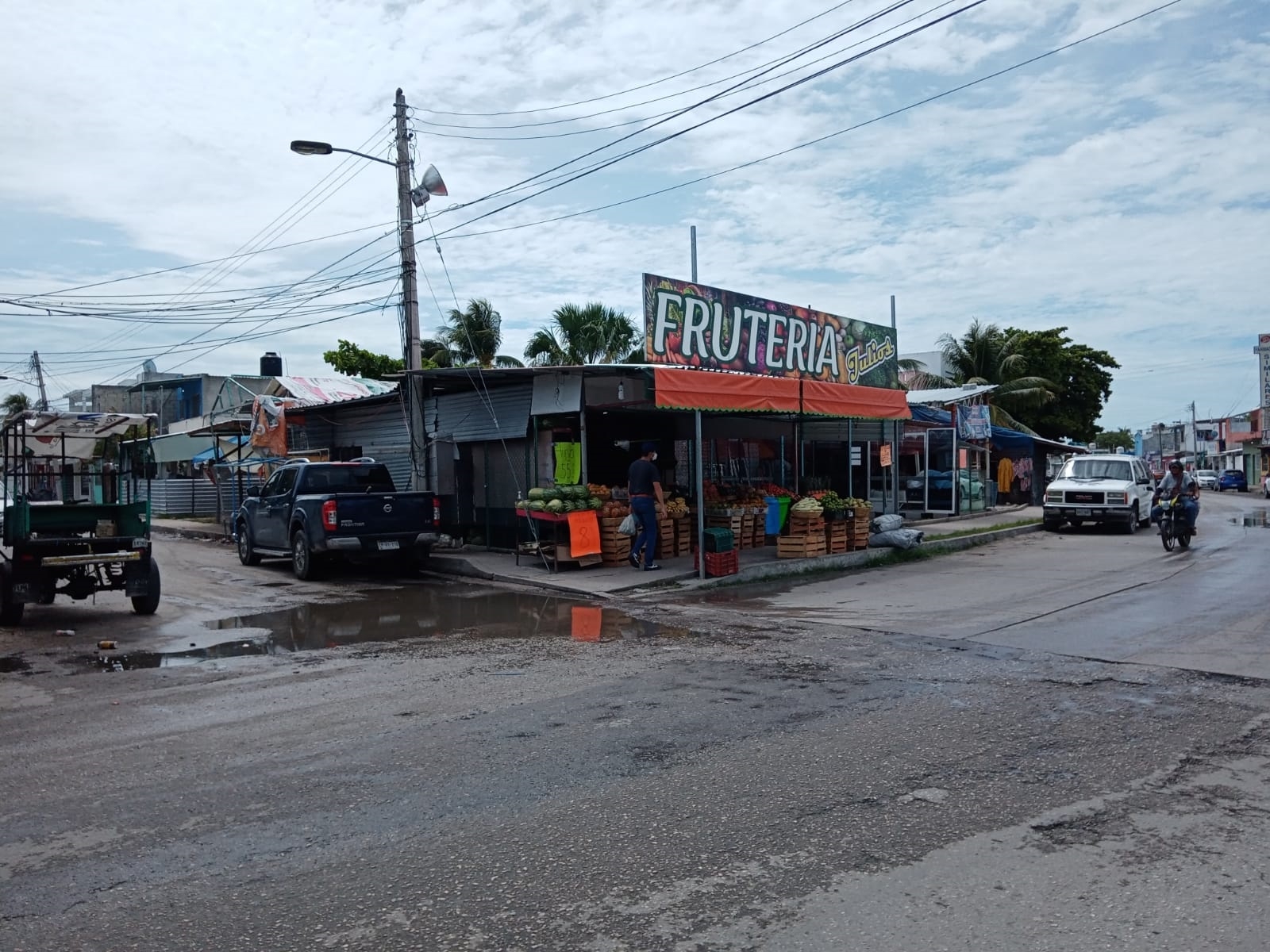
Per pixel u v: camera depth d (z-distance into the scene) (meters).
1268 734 6.11
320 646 9.86
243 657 9.34
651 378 14.05
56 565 11.23
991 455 34.59
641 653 9.06
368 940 3.70
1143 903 3.86
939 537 19.66
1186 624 10.02
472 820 4.88
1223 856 4.29
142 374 44.28
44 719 7.07
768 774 5.48
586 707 7.04
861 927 3.71
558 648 9.39
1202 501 41.72
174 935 3.76
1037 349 46.41
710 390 14.34
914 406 26.98
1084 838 4.51
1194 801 4.96
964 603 11.87
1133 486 23.17
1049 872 4.15
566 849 4.49
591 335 32.53
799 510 15.96
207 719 6.97
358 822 4.88
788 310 17.27
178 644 10.07
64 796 5.36
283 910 3.95
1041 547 19.52
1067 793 5.09
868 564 16.62
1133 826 4.64
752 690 7.46
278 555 17.48
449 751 6.02
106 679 8.40
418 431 17.73
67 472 13.42
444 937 3.71
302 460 18.62
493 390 17.61
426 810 5.03
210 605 12.86
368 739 6.35
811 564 15.59
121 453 13.07
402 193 17.67
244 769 5.77
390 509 15.20
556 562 14.80
